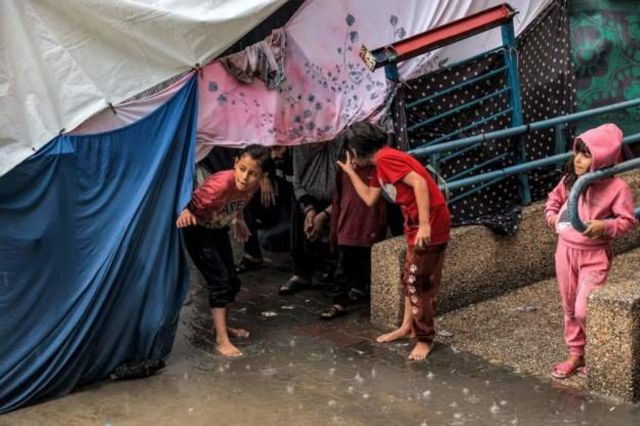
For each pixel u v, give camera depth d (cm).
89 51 446
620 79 694
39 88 432
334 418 413
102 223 455
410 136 569
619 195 423
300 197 598
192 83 477
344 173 550
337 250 567
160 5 463
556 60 632
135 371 465
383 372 471
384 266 534
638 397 423
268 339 526
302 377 465
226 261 505
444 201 474
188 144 477
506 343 509
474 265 570
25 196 432
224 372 474
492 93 589
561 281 450
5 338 433
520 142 598
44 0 431
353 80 550
